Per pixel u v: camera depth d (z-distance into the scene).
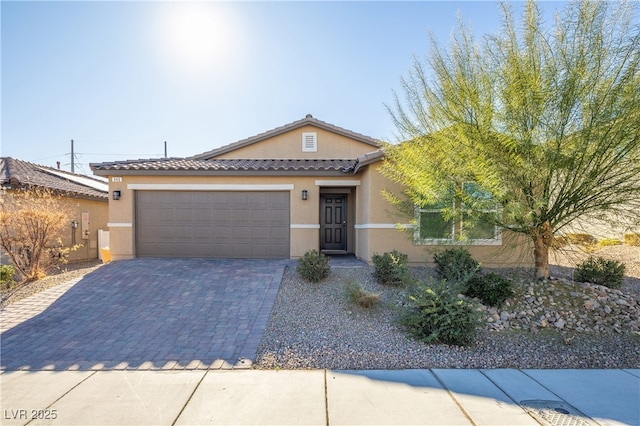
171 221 11.82
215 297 7.97
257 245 11.80
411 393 4.29
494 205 7.26
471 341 5.89
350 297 7.50
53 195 13.14
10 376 4.77
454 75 7.06
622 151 6.21
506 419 3.71
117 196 11.63
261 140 15.83
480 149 6.69
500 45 6.71
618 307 7.00
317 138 15.90
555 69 6.38
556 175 6.86
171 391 4.35
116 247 11.66
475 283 7.38
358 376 4.78
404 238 10.45
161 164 12.05
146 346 5.75
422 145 7.73
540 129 6.61
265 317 6.91
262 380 4.65
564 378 4.73
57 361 5.23
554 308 7.01
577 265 8.80
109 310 7.32
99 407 3.97
